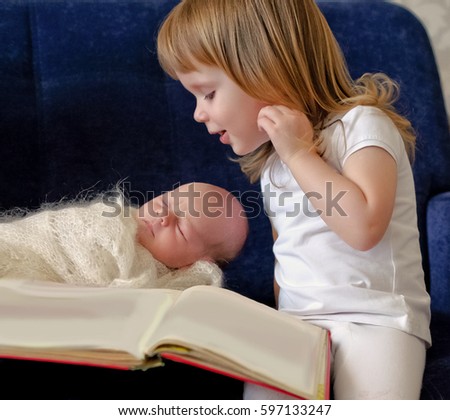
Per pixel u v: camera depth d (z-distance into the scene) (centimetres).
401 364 95
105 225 111
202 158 142
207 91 110
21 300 88
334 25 144
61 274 110
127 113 138
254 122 111
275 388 77
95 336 78
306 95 109
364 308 101
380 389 91
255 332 86
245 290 142
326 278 104
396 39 145
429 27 173
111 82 138
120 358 76
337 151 105
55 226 111
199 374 96
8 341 77
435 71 147
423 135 141
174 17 112
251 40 106
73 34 138
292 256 111
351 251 105
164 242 124
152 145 139
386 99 117
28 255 109
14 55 135
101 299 90
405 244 108
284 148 101
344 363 96
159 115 141
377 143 101
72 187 134
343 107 109
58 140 134
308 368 83
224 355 77
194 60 108
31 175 133
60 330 79
